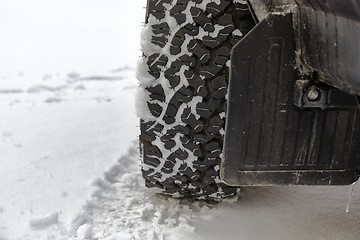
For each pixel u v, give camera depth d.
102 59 4.18
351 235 1.42
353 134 1.21
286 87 1.14
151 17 1.36
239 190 1.56
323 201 1.59
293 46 1.11
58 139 2.06
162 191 1.55
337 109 1.18
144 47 1.37
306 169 1.23
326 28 1.01
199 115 1.38
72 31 5.42
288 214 1.52
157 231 1.41
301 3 1.07
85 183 1.68
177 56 1.35
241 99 1.14
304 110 1.17
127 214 1.52
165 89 1.38
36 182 1.68
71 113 2.44
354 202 1.59
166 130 1.42
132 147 1.98
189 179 1.48
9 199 1.57
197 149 1.42
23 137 2.09
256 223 1.47
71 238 1.37
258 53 1.12
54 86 3.07
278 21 1.10
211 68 1.34
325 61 1.03
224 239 1.39
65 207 1.53
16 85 3.10
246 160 1.20
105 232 1.42
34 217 1.45
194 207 1.55
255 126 1.17
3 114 2.42
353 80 0.96
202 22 1.33
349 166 1.24
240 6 1.31
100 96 2.82
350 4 0.95
